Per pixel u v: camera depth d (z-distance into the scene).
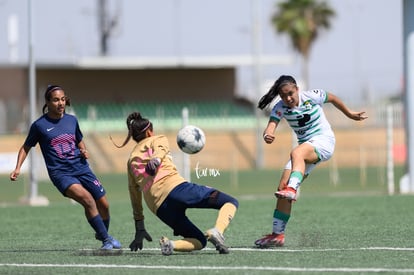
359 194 63.69
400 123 128.38
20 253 29.33
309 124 29.50
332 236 32.97
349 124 134.00
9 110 128.12
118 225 40.62
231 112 143.25
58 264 25.84
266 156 131.38
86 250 29.69
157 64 144.75
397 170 110.69
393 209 46.19
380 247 28.81
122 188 85.31
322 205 50.38
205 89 152.38
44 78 145.88
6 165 85.50
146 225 40.44
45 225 41.62
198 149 27.73
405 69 63.12
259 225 39.44
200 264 24.91
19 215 48.16
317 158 29.27
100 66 142.62
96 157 124.00
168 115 142.62
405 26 62.84
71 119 29.44
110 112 141.12
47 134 28.97
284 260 25.48
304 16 184.88
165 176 26.25
